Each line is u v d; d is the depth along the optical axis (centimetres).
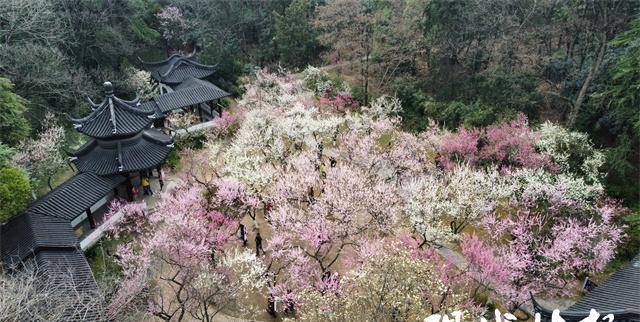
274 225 2634
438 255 2562
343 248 2703
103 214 3006
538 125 3403
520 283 2309
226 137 4016
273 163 3244
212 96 4197
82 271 2239
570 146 3072
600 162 2911
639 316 1589
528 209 2756
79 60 4547
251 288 2338
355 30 4522
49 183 3209
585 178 2919
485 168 3134
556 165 2950
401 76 4581
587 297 1941
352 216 2573
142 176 3203
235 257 2402
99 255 2680
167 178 3450
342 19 4547
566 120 3622
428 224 2508
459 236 2558
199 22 5838
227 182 2861
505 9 4112
